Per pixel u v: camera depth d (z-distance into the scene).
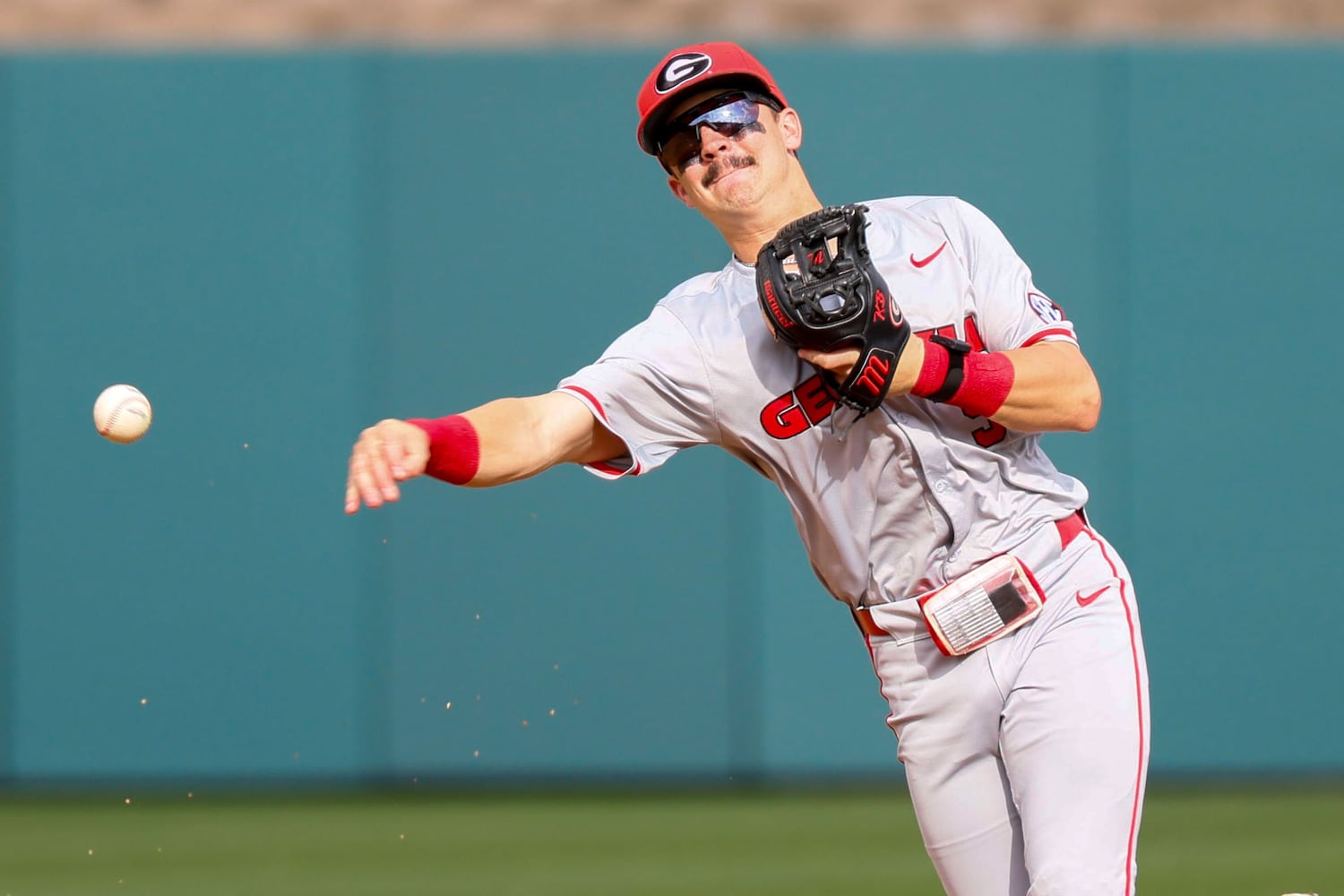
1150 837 22.08
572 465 25.72
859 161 25.88
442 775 25.62
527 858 21.17
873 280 9.18
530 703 25.69
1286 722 25.41
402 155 25.89
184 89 25.94
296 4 30.36
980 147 25.86
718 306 10.27
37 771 25.64
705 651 25.61
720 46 10.15
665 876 19.91
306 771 25.64
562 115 25.94
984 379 9.38
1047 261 25.81
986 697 10.17
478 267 25.88
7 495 25.64
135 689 25.66
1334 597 25.48
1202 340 25.70
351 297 25.81
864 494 10.26
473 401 25.81
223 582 25.61
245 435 25.70
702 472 25.64
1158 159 25.80
